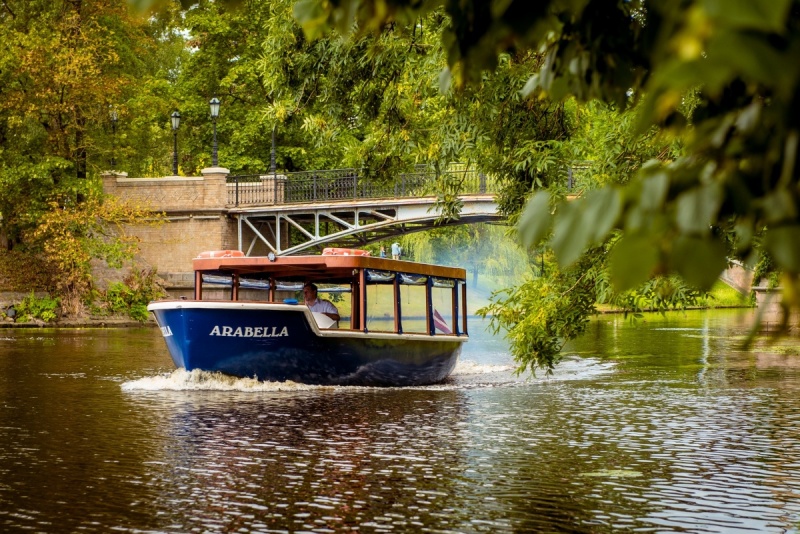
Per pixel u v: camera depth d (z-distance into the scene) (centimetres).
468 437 1265
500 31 227
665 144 884
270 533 779
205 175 5228
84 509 861
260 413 1517
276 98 1440
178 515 836
